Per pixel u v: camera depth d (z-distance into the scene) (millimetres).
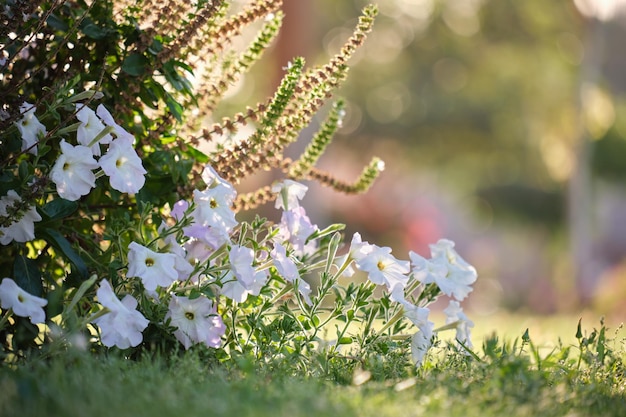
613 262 29797
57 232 3635
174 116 4094
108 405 2541
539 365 3730
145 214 3736
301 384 2998
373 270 3777
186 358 3314
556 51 28562
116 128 3645
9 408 2492
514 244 36688
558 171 29625
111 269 3648
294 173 4551
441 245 4238
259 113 4156
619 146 28188
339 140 30156
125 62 3916
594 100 26531
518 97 29234
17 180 3570
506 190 32062
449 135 30359
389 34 29266
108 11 4074
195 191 3717
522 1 27828
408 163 31688
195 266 3729
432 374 3461
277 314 3883
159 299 3748
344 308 3908
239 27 4262
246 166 4180
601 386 3561
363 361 3666
